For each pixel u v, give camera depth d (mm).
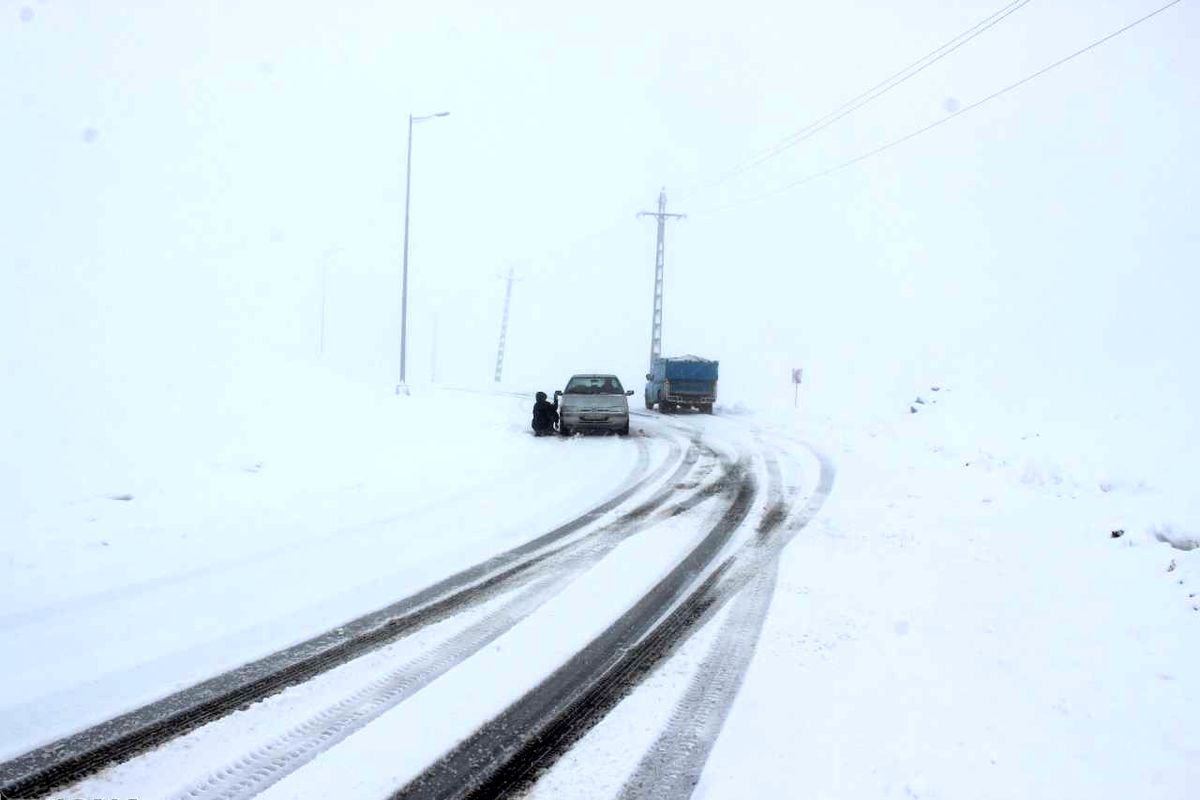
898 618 5465
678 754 3650
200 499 9109
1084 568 6625
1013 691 4277
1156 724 3895
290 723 3932
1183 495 8383
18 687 4305
